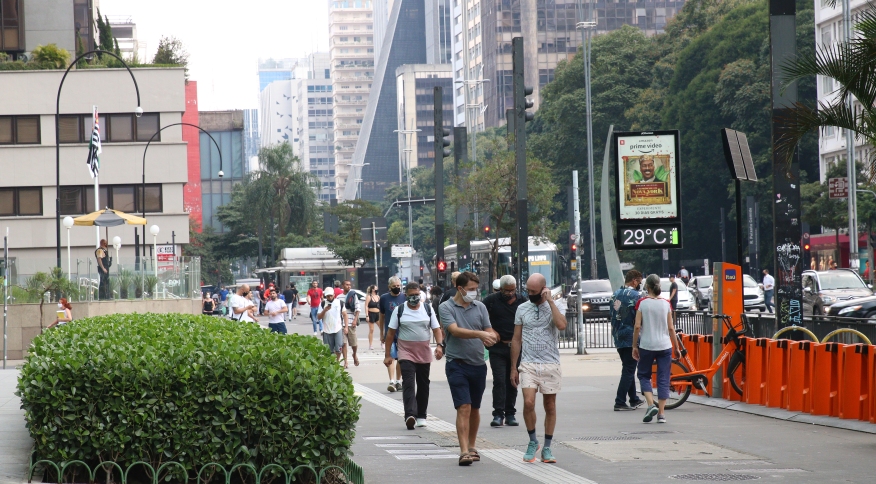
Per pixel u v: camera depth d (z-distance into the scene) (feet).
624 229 95.81
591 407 73.77
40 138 248.52
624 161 95.96
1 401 75.72
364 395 84.94
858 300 138.00
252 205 401.70
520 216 111.45
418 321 64.28
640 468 48.03
